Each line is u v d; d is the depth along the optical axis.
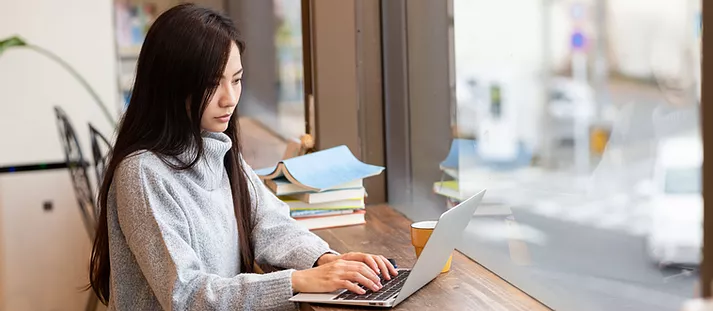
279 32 3.02
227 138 1.69
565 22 1.28
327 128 2.41
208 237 1.62
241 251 1.77
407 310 1.31
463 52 1.81
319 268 1.46
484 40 1.67
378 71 2.42
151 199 1.52
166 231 1.49
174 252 1.48
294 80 2.91
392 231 2.04
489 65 1.65
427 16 2.04
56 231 3.65
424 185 2.14
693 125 0.97
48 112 3.62
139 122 1.58
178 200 1.56
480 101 1.71
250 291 1.44
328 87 2.40
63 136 3.54
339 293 1.41
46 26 3.59
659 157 1.04
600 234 1.20
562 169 1.32
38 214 3.63
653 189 1.05
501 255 1.57
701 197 0.95
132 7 3.72
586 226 1.24
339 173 2.13
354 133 2.42
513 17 1.50
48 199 3.64
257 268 1.84
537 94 1.41
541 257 1.40
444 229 1.33
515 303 1.34
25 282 3.63
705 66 0.90
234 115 1.76
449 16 1.89
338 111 2.41
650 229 1.07
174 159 1.58
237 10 3.43
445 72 1.94
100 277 1.70
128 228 1.52
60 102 3.64
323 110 2.41
